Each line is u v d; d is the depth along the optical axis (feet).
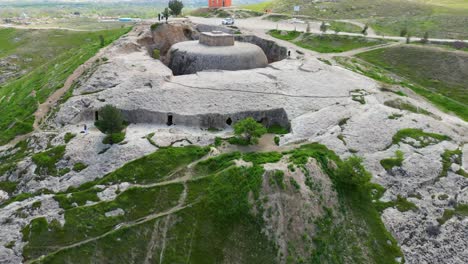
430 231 114.11
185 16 351.25
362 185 118.32
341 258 105.40
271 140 140.56
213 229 108.47
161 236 107.86
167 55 218.38
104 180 123.13
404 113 154.40
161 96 157.58
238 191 113.29
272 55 254.88
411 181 125.70
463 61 243.19
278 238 106.22
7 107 187.52
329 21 365.61
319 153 127.13
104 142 137.39
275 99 159.53
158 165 126.93
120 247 105.50
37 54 337.11
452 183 126.31
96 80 172.35
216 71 184.03
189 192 117.80
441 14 369.71
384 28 344.49
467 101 211.61
